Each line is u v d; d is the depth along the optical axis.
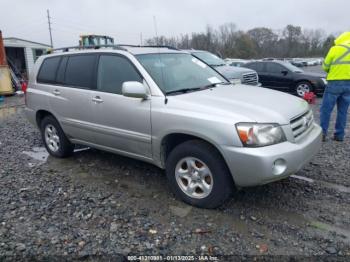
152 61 4.22
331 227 3.21
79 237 3.14
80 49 4.96
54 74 5.22
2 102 14.02
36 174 4.80
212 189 3.46
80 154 5.68
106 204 3.79
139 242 3.04
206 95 3.79
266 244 2.97
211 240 3.05
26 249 2.97
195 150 3.48
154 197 3.95
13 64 24.83
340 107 5.89
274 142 3.21
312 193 3.92
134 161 5.22
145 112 3.83
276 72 13.42
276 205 3.66
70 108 4.86
